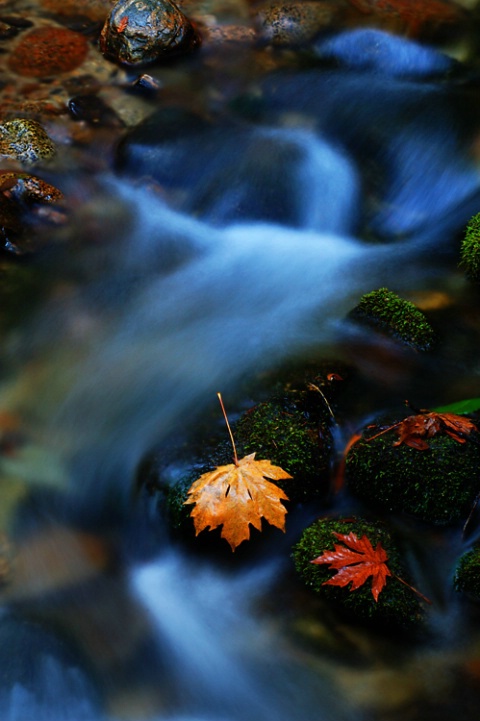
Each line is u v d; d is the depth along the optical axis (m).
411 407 2.21
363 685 2.02
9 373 2.40
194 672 2.04
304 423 2.22
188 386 2.33
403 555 2.10
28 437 2.30
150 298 2.53
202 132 2.80
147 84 2.90
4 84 2.87
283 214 2.70
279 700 2.02
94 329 2.47
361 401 2.29
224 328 2.46
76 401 2.35
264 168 2.74
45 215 2.61
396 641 2.05
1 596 2.10
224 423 2.23
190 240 2.65
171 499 2.14
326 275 2.57
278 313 2.48
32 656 2.05
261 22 3.25
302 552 2.11
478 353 2.37
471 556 2.09
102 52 3.04
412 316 2.39
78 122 2.81
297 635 2.06
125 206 2.69
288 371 2.32
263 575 2.12
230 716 2.01
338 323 2.43
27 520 2.19
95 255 2.60
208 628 2.08
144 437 2.26
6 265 2.57
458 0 3.39
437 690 2.01
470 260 2.50
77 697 2.02
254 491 2.11
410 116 2.84
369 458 2.17
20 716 2.01
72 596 2.11
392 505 2.15
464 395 2.30
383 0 3.34
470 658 2.03
